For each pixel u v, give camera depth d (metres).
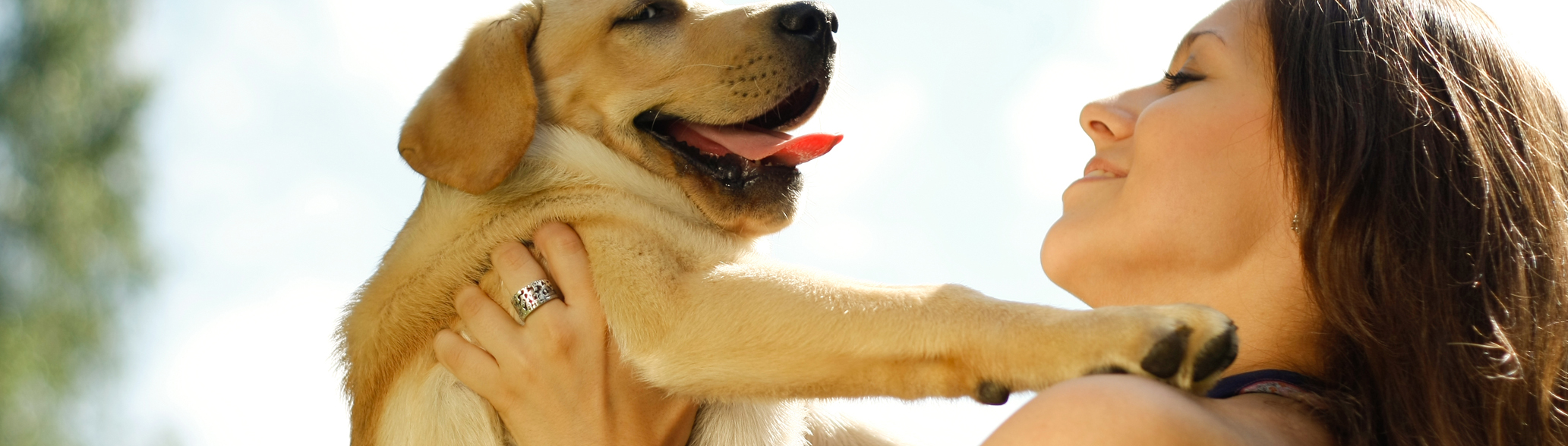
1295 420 1.69
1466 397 1.73
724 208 2.91
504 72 2.77
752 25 2.94
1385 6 1.94
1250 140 1.98
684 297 2.39
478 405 2.56
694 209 2.95
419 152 2.78
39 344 10.52
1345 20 1.93
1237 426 1.53
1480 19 1.98
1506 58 1.95
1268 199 1.96
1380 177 1.83
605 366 2.45
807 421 3.09
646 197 2.82
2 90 11.10
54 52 11.30
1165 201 2.01
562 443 2.40
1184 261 2.04
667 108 2.95
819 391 2.27
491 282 2.66
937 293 2.26
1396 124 1.84
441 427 2.57
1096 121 2.33
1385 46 1.90
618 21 3.00
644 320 2.40
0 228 10.88
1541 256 1.82
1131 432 1.39
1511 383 1.72
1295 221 1.90
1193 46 2.15
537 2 3.08
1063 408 1.45
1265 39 2.04
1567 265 1.84
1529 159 1.87
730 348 2.31
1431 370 1.73
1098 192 2.23
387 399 2.69
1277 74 1.95
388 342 2.72
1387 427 1.75
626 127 2.96
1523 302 1.78
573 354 2.44
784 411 2.74
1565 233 1.86
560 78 3.01
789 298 2.31
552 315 2.45
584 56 3.01
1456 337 1.75
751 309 2.32
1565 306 1.82
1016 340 2.08
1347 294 1.80
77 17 11.41
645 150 2.95
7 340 10.30
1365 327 1.78
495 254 2.60
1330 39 1.92
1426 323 1.76
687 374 2.34
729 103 2.91
